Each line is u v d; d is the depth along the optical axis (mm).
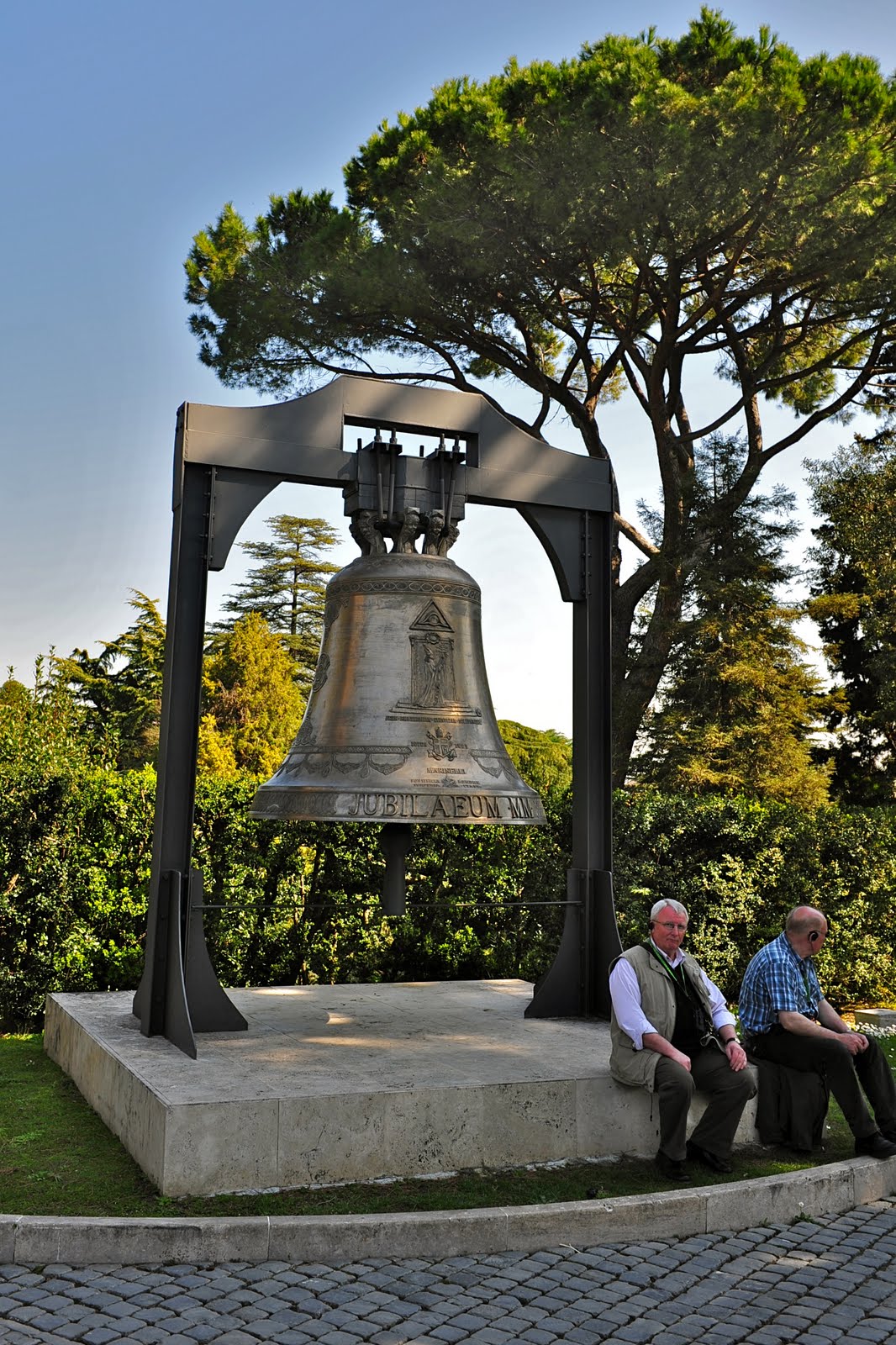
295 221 15852
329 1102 4832
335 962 9844
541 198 12867
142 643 33906
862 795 24953
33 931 8703
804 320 15555
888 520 20172
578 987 6930
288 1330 3615
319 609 39281
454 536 6516
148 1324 3629
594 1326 3725
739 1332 3703
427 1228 4273
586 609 7055
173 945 5984
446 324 15391
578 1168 5145
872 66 13055
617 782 16859
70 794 8812
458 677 6055
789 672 18328
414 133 14211
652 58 13234
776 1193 4816
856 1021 9852
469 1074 5305
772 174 12727
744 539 17078
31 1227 4117
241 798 9492
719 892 11070
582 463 7004
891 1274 4230
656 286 14992
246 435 6195
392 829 5957
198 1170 4625
